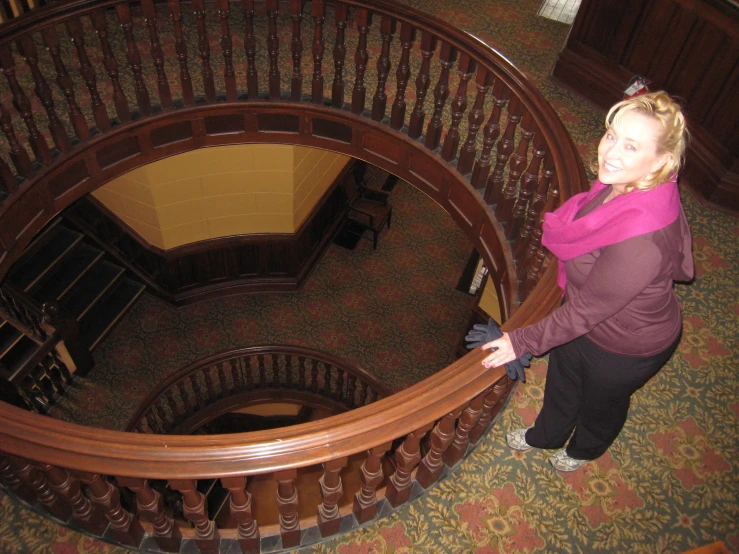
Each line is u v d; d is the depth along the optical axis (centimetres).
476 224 496
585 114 543
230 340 919
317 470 909
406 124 555
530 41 658
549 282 258
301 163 837
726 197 441
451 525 278
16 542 269
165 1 694
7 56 430
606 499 288
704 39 441
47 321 714
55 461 211
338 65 532
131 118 540
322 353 866
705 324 373
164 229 840
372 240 1070
